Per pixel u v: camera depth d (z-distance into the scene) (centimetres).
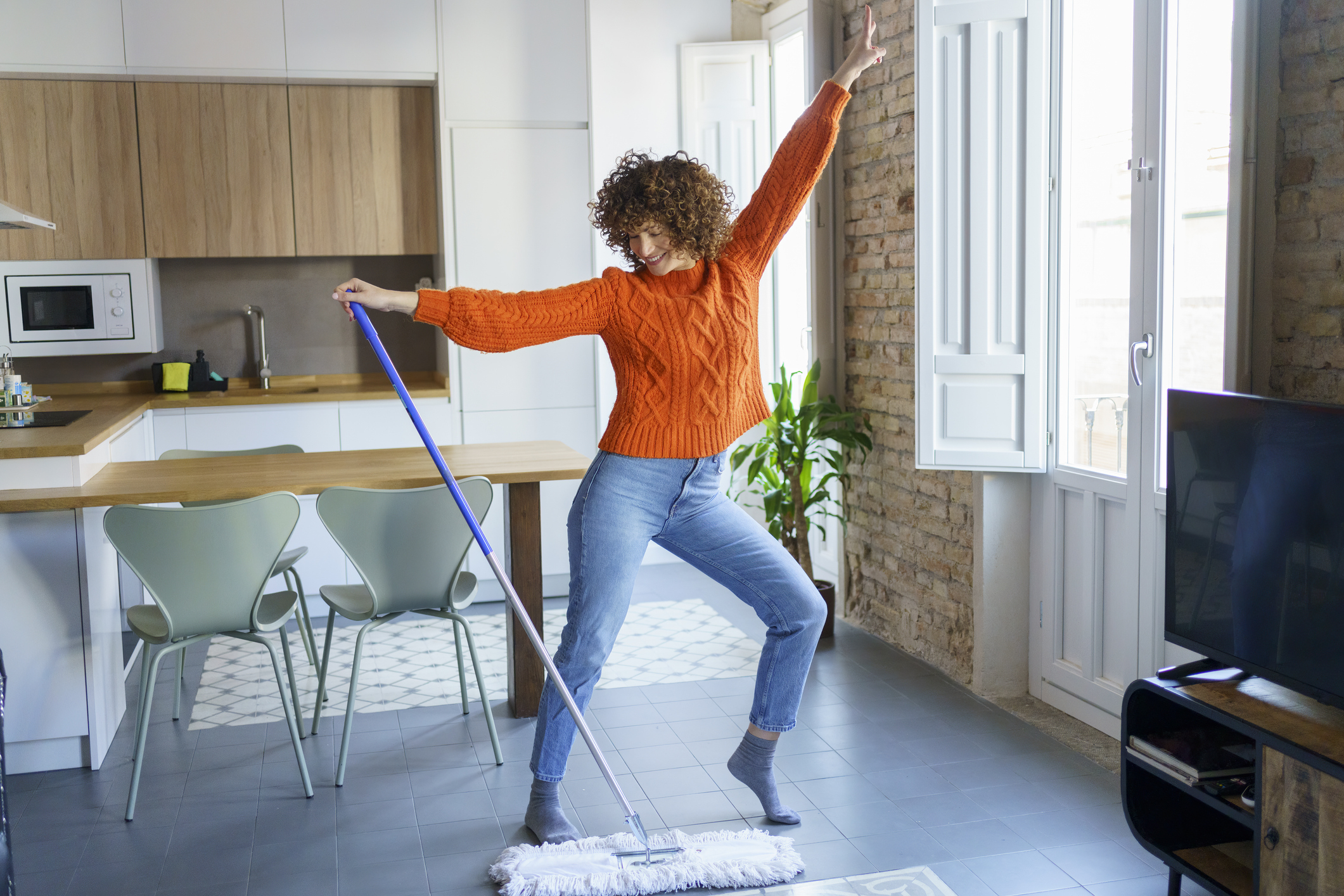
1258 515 219
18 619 309
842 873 250
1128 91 303
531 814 269
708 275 240
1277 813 201
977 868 252
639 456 242
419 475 330
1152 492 301
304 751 328
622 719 348
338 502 296
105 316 495
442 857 262
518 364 514
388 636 447
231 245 500
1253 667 222
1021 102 331
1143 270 296
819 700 363
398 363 570
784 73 531
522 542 349
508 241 510
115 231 491
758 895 241
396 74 491
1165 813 244
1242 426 222
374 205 509
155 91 488
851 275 446
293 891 247
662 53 534
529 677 352
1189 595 240
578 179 515
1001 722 341
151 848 269
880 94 413
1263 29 247
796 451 432
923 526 405
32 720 311
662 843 257
